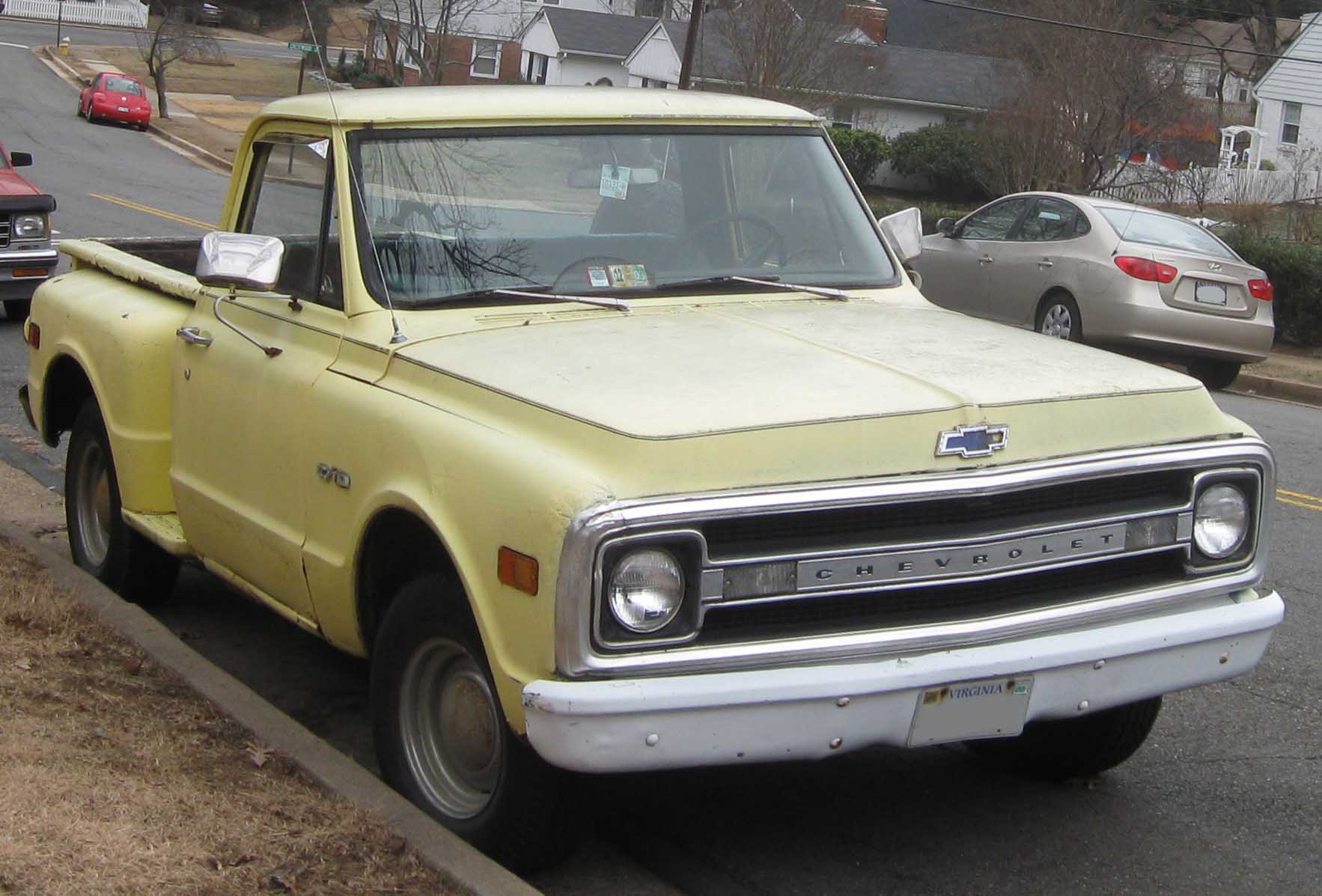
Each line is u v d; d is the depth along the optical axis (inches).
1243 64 2517.2
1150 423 166.9
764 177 215.8
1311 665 258.4
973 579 152.8
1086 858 180.9
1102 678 161.5
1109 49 1311.5
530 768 155.1
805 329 185.6
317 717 218.8
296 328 196.4
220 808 160.4
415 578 174.6
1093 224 595.8
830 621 149.3
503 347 174.9
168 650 207.9
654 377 161.2
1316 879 178.2
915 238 222.7
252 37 3336.6
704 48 1674.5
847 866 176.9
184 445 219.9
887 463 150.6
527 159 199.8
